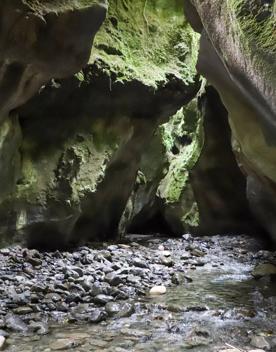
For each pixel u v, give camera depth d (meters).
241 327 5.04
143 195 12.55
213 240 12.20
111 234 11.16
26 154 8.50
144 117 10.17
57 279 6.82
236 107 6.38
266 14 4.39
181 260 9.27
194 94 10.81
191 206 12.96
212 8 5.36
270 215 9.77
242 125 6.45
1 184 7.70
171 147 14.62
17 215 8.22
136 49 10.31
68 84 8.41
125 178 10.58
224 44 5.35
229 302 6.11
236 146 8.44
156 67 10.25
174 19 11.33
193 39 11.16
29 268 7.29
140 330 4.89
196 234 12.95
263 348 4.40
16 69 6.04
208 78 6.77
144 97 9.63
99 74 8.77
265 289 6.89
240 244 11.62
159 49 10.71
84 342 4.49
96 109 9.23
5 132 7.51
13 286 6.19
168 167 13.22
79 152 9.05
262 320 5.31
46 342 4.46
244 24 4.57
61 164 8.78
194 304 5.95
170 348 4.39
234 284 7.21
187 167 13.00
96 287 6.21
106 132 9.64
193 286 7.05
